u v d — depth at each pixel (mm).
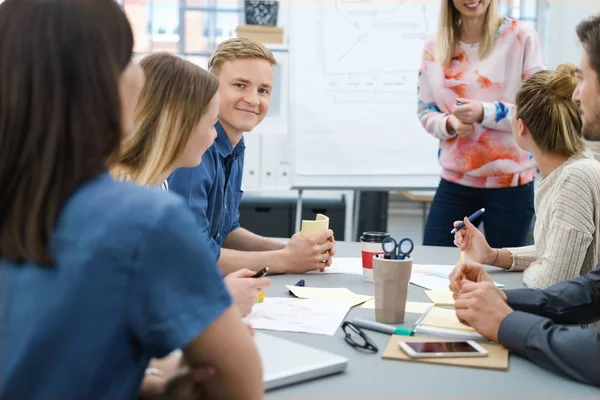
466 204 2387
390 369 910
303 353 917
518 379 876
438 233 2418
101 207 601
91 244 585
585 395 824
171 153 1297
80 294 579
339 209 3791
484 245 1617
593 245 1372
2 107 592
